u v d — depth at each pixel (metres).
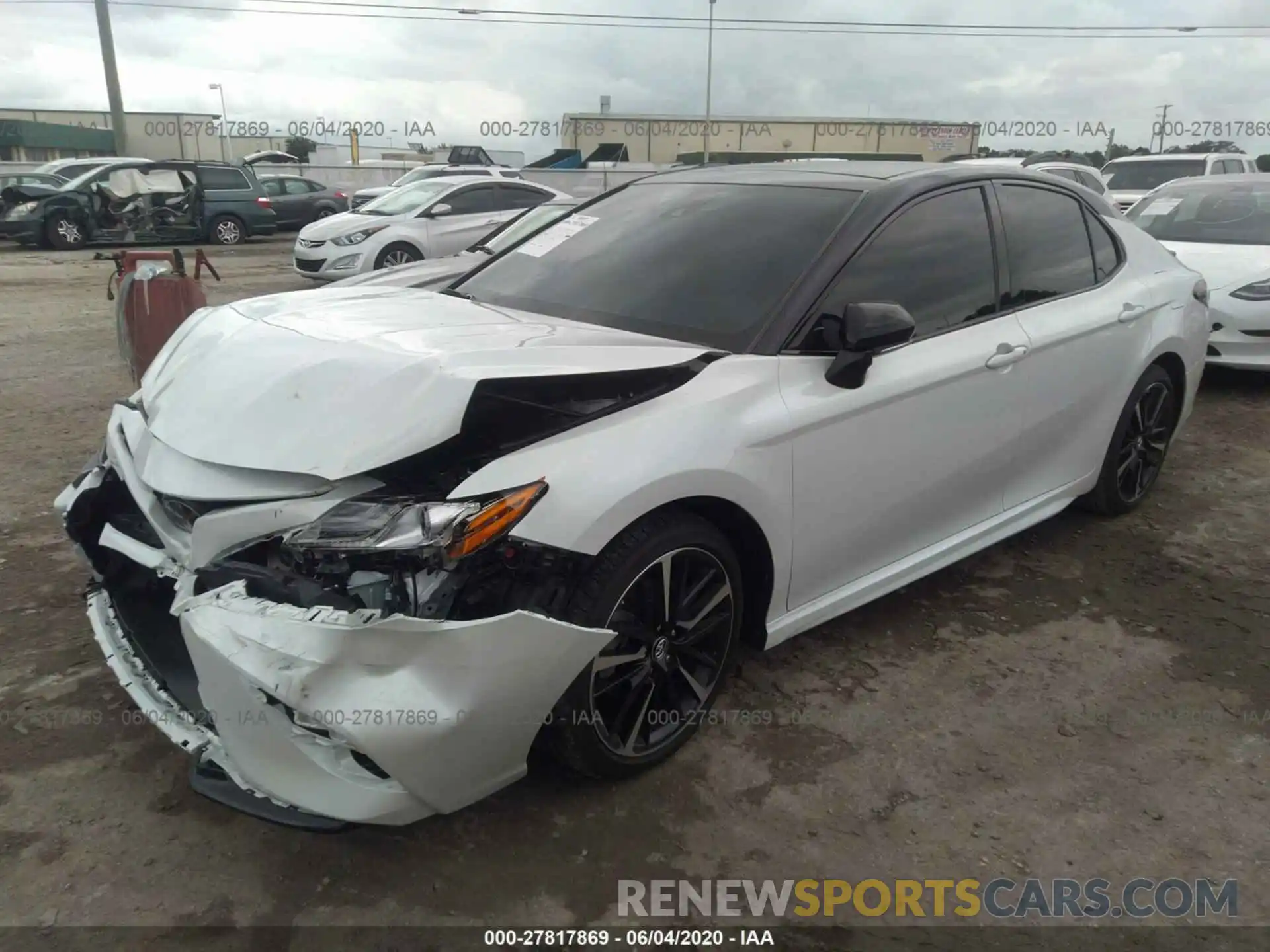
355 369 2.44
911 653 3.39
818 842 2.50
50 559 4.00
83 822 2.52
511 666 2.19
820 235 3.09
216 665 2.11
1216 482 5.07
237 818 2.55
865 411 2.96
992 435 3.48
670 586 2.61
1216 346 6.72
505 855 2.44
